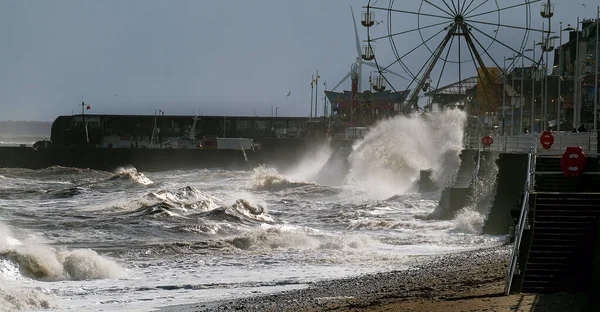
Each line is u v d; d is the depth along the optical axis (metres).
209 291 36.09
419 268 39.81
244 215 68.00
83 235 55.72
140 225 60.59
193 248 50.12
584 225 32.06
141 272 41.75
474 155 79.06
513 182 58.44
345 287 34.81
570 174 39.50
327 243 52.72
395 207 81.06
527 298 27.86
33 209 74.25
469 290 30.72
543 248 31.31
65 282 38.41
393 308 27.67
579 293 29.09
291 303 30.91
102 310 31.52
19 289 33.66
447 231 61.84
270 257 47.41
